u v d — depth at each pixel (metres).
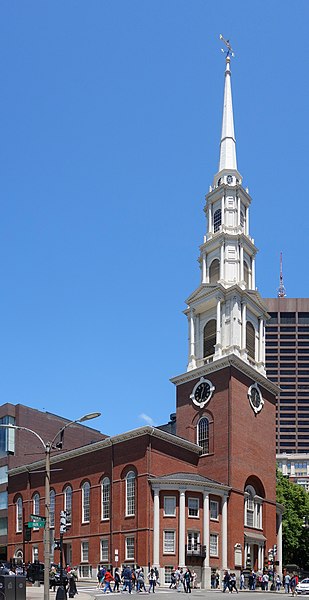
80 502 82.75
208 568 71.56
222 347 85.50
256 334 90.31
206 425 82.62
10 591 43.81
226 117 99.69
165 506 72.50
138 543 71.88
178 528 71.38
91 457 82.88
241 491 78.44
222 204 93.75
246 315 88.75
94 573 77.00
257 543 79.69
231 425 79.50
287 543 100.94
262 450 84.19
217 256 91.50
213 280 91.56
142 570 66.94
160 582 69.56
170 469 77.00
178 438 78.25
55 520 86.31
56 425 113.38
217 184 96.00
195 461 81.44
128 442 77.50
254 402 84.81
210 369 83.69
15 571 65.94
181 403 86.12
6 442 105.19
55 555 84.44
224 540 74.44
